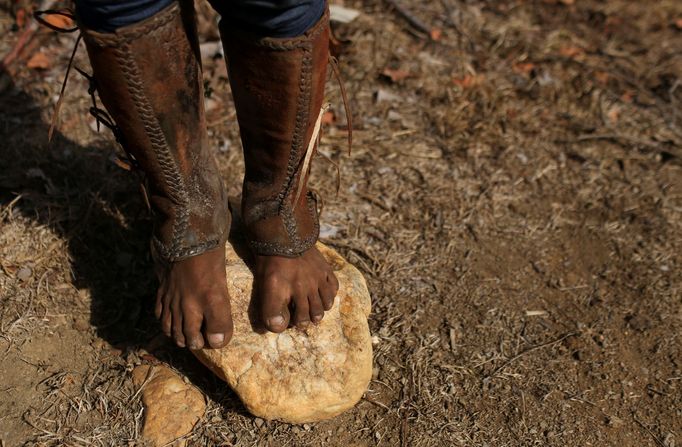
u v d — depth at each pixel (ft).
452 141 8.16
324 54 4.50
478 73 9.05
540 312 6.57
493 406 5.82
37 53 8.24
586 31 10.05
